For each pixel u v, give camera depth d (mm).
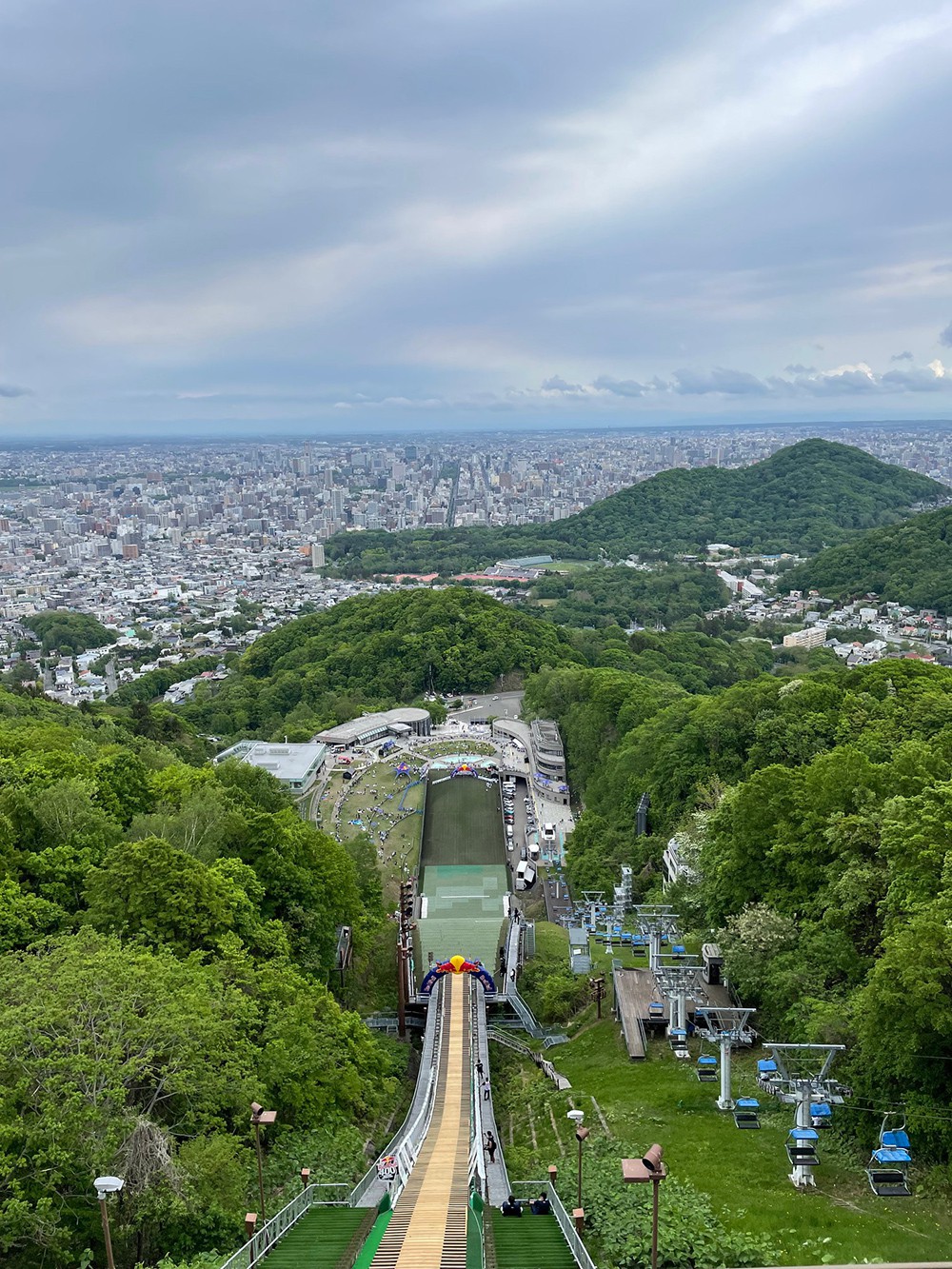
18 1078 55406
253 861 111500
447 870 169625
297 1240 52969
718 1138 72500
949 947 63469
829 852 93688
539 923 148750
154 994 64812
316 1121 74875
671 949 119500
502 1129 86250
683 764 154500
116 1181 43094
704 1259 54750
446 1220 53875
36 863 94750
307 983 91562
